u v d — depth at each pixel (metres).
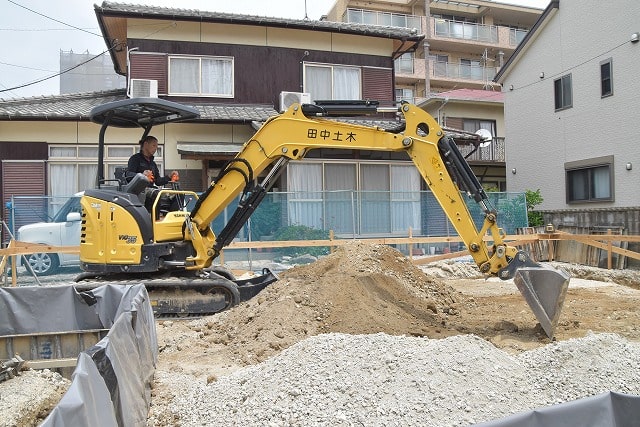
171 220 8.32
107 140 15.91
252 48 17.59
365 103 7.51
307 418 3.86
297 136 7.83
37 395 4.86
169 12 16.39
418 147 7.12
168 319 8.18
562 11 19.83
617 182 17.61
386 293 8.02
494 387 4.24
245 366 5.79
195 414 4.37
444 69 36.31
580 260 15.68
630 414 2.60
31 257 13.10
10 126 15.38
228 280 8.56
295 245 12.90
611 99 17.81
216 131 16.56
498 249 6.63
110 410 3.12
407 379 4.20
